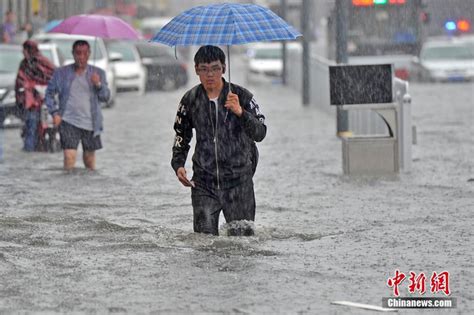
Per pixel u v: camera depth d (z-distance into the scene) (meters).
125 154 41.56
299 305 17.02
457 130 49.16
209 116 21.30
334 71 34.16
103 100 35.75
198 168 21.73
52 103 35.38
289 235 23.36
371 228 24.25
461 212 26.42
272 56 101.12
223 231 22.59
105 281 18.83
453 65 89.88
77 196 30.09
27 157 41.03
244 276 19.11
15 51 56.41
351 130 46.44
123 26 35.53
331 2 89.81
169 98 78.88
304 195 30.03
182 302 17.25
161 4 159.50
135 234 23.44
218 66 20.97
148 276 19.16
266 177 34.09
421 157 38.88
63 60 58.44
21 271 19.61
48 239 22.83
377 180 33.03
